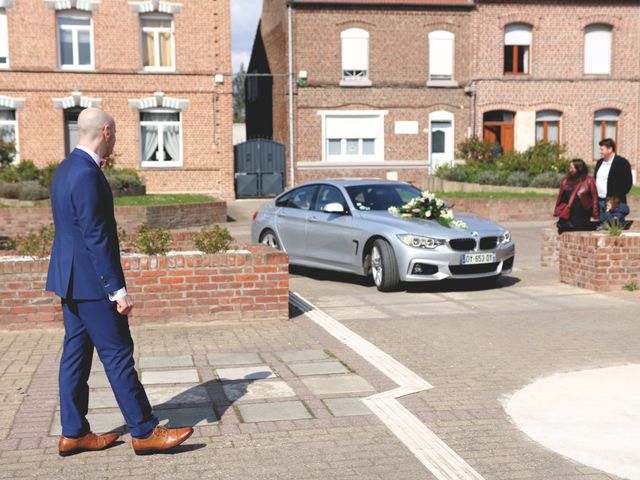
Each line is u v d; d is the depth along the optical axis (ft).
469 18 99.71
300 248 39.78
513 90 100.63
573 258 35.42
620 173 38.24
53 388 19.43
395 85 99.14
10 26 88.22
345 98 98.68
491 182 87.66
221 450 15.25
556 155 91.04
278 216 41.65
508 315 28.63
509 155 91.61
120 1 90.33
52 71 89.40
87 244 14.33
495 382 19.77
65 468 14.42
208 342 24.52
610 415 17.10
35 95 89.45
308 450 15.20
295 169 98.68
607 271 33.47
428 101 99.96
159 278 26.99
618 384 19.43
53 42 89.10
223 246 29.73
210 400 18.37
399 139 99.96
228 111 94.17
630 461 14.53
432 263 33.47
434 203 35.78
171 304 27.09
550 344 23.94
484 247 34.60
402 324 27.22
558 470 14.12
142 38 92.07
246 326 26.94
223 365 21.62
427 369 21.12
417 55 99.40
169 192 93.66
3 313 26.00
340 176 99.19
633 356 22.33
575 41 100.99
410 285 36.47
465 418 17.01
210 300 27.37
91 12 90.02
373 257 35.32
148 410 15.14
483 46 99.86
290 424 16.69
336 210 37.11
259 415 17.26
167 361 22.11
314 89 98.02
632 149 102.99
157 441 14.93
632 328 26.13
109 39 90.58
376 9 98.27
